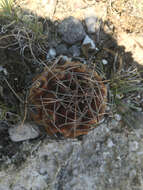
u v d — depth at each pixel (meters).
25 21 0.41
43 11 0.42
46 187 0.40
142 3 0.44
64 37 0.42
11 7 0.41
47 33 0.42
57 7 0.42
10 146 0.39
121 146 0.42
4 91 0.40
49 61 0.41
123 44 0.44
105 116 0.43
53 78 0.35
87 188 0.40
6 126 0.40
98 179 0.40
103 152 0.41
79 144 0.41
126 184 0.41
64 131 0.36
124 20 0.44
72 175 0.40
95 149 0.41
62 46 0.42
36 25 0.40
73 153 0.41
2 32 0.39
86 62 0.42
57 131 0.37
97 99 0.36
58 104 0.34
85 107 0.35
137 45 0.44
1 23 0.40
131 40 0.44
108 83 0.42
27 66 0.41
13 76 0.40
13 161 0.39
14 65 0.40
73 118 0.35
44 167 0.40
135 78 0.44
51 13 0.42
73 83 0.35
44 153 0.40
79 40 0.42
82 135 0.41
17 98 0.40
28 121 0.39
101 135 0.42
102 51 0.43
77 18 0.43
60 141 0.40
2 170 0.39
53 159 0.40
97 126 0.42
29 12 0.42
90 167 0.41
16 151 0.39
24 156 0.40
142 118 0.43
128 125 0.43
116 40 0.44
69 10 0.42
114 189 0.41
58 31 0.42
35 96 0.35
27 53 0.41
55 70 0.35
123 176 0.41
